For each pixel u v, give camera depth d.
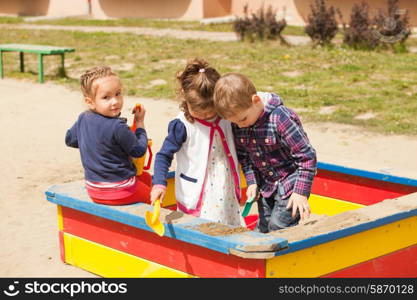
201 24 24.25
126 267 3.83
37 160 7.21
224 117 3.51
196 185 3.79
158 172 3.62
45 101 10.73
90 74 3.75
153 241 3.64
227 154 3.80
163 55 15.08
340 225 3.38
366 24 16.41
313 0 23.88
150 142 4.12
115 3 28.72
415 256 3.86
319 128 8.51
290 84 11.44
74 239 4.17
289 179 3.72
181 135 3.72
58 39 18.94
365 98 10.16
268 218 3.89
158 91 11.11
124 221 3.69
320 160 5.03
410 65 13.33
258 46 16.59
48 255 4.52
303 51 15.52
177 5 26.97
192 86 3.59
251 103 3.46
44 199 5.86
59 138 8.27
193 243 3.30
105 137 3.72
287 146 3.59
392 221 3.59
